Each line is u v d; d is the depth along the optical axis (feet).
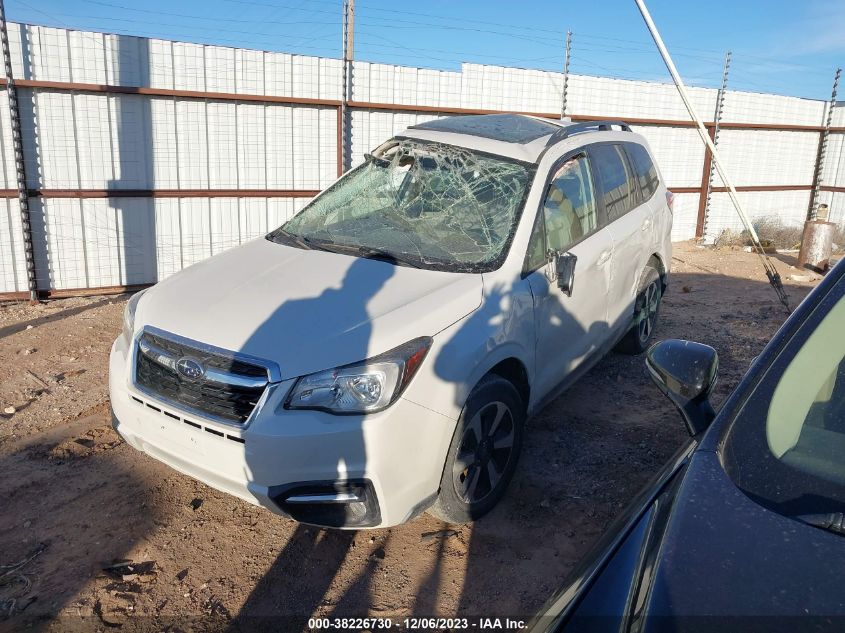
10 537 11.80
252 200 30.94
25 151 26.40
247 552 11.52
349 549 11.59
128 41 27.22
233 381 10.00
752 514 5.27
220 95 29.01
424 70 33.73
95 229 28.07
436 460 10.57
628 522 5.98
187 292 11.84
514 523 12.21
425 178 14.53
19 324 23.88
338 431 9.63
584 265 14.35
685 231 46.01
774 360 6.65
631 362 19.71
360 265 12.23
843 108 48.42
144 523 12.23
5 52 25.03
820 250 35.19
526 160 14.11
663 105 42.42
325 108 31.73
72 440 15.16
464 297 11.31
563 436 15.35
